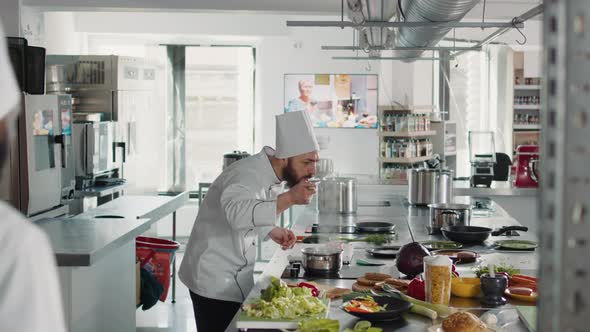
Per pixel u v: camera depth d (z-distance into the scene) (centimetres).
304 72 1043
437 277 262
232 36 1014
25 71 532
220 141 1083
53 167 541
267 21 1006
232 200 325
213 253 345
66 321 374
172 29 995
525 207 696
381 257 370
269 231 320
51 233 427
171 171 1075
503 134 1074
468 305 272
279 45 1042
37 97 515
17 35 684
